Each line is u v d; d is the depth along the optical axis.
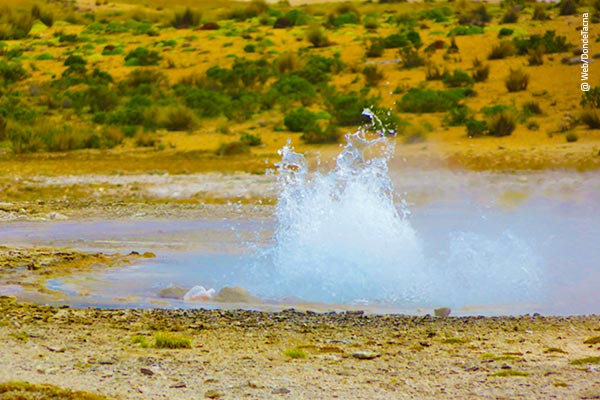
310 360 22.64
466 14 164.50
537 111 95.81
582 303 31.33
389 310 30.78
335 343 24.86
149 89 119.69
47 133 92.25
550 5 175.50
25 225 53.00
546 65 117.25
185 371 21.12
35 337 24.98
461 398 18.88
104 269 38.34
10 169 76.50
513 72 106.81
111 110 110.62
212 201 61.69
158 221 53.81
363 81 118.25
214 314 29.19
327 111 101.94
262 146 87.25
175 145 89.19
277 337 25.67
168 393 18.95
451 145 82.69
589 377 20.64
